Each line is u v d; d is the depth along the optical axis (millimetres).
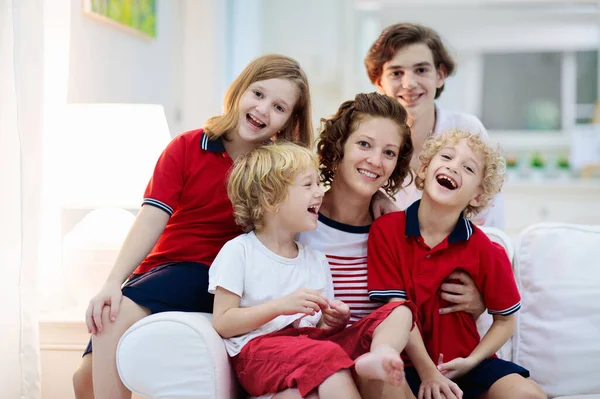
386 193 1841
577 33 4176
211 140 1706
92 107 2055
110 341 1479
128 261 1554
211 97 3387
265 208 1511
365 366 1253
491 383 1502
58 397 1834
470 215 1670
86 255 1943
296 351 1314
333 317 1444
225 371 1378
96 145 2033
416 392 1510
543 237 1824
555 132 4270
